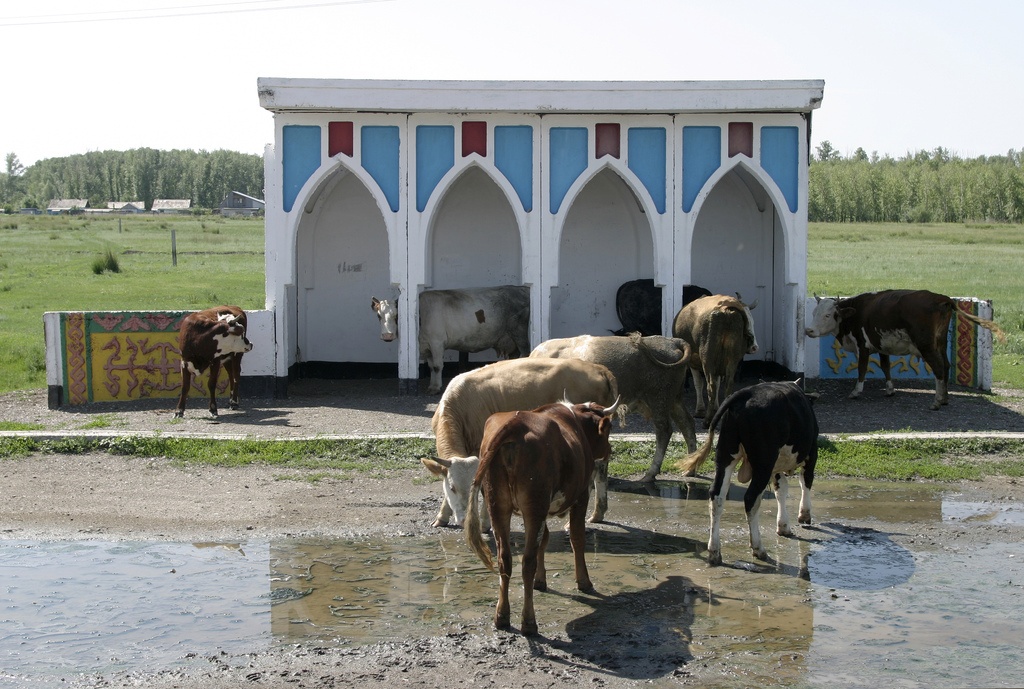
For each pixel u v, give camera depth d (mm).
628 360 11414
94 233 75875
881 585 8484
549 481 7426
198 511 10492
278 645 7285
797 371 16141
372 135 15852
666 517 10516
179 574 8750
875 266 48625
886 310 15211
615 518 10492
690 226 15977
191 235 74938
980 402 15578
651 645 7281
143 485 11383
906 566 8969
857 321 15742
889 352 15578
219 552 9328
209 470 11953
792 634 7465
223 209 131500
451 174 15891
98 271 43125
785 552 9359
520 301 16984
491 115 15828
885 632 7504
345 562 9070
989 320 16344
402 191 15891
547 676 6781
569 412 8125
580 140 15914
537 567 8305
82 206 154125
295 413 14773
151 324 15820
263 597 8227
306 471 11969
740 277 18828
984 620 7730
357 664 6957
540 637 7422
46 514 10359
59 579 8617
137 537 9727
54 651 7176
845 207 97938
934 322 14805
